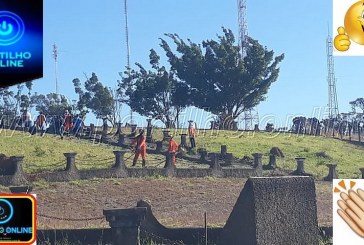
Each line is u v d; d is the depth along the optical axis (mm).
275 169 32562
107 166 30422
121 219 17984
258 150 36438
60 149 32438
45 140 34062
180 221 23422
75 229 19625
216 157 30172
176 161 32875
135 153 30984
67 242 19406
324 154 35969
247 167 31750
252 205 19500
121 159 28656
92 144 34875
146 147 34844
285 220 19688
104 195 26047
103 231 19688
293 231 19703
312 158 35312
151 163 31422
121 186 27344
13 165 26297
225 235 20016
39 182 26500
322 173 32375
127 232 17984
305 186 20062
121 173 28375
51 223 21953
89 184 26984
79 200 25188
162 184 28094
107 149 34000
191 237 20266
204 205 25984
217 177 29766
